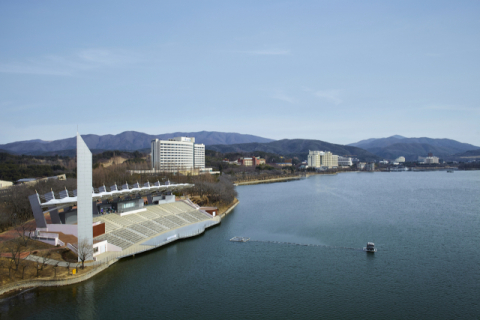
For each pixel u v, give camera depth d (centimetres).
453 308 10119
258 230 19650
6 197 19000
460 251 15612
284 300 10606
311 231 19412
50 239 13838
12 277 11094
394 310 10012
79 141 12638
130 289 11262
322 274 12700
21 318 9381
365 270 13138
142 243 15788
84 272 11988
